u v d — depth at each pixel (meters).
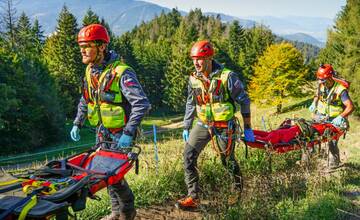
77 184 3.21
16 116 42.06
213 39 97.12
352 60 31.77
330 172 6.95
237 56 89.19
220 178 6.16
